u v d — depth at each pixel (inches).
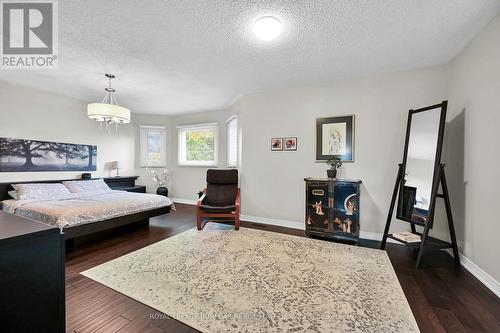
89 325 54.1
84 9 70.7
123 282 73.9
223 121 206.4
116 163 191.6
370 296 67.1
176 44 91.7
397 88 118.3
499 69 71.1
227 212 135.8
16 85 139.5
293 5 68.4
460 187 94.4
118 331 52.4
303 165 141.3
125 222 120.7
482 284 75.0
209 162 215.2
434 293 69.5
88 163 178.7
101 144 188.9
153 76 126.2
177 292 68.2
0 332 27.2
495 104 72.8
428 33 83.6
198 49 95.7
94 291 68.7
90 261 90.5
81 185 156.6
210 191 156.4
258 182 155.2
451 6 69.0
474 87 85.1
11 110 137.9
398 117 118.2
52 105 156.5
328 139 133.8
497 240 70.4
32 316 30.5
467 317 58.3
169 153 232.5
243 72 120.9
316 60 106.3
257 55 101.3
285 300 64.7
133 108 201.9
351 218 115.3
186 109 206.5
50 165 155.9
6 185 131.7
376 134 122.6
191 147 225.6
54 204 112.6
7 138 136.5
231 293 67.9
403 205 108.0
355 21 76.4
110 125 195.5
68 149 165.6
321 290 70.1
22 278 29.4
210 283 73.5
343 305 62.6
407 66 113.0
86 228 102.8
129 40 88.7
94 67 114.0
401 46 93.3
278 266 86.4
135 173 217.3
